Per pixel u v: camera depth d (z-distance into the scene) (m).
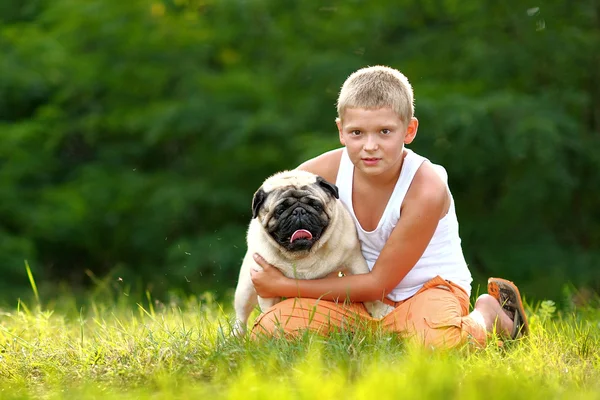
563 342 7.00
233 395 5.16
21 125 21.08
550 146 16.38
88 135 22.00
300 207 6.75
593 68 19.14
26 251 19.59
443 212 7.30
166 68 21.34
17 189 21.05
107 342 7.20
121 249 22.09
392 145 6.79
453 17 20.22
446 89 18.41
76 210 20.27
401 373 5.49
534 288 15.93
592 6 19.11
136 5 21.45
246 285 7.50
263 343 6.52
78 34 21.62
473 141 17.34
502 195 18.98
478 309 7.17
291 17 21.25
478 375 5.54
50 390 6.02
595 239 19.48
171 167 22.67
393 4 20.45
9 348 7.35
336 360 6.03
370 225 7.24
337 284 6.96
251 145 20.30
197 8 22.50
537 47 18.67
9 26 23.22
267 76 21.09
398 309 7.05
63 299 13.59
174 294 11.29
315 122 19.78
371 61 20.27
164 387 5.65
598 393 5.27
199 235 20.00
